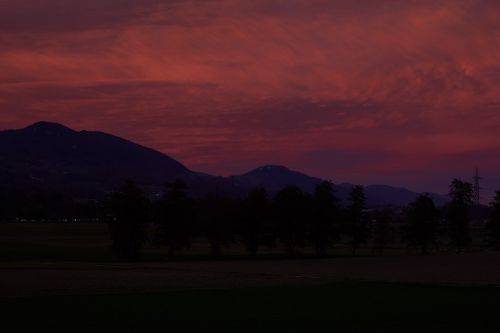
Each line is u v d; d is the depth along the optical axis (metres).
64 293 33.12
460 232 124.38
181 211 99.69
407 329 21.69
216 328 21.86
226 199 108.12
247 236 107.44
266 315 24.81
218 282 41.78
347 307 27.36
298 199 109.94
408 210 124.56
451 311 26.03
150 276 47.31
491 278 46.47
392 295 32.53
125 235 94.62
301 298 30.95
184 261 85.81
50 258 87.56
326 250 118.69
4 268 57.09
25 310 25.75
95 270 54.88
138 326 22.11
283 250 124.25
